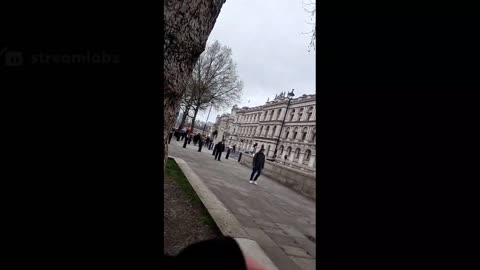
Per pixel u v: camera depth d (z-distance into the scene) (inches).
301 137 1676.9
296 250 155.3
